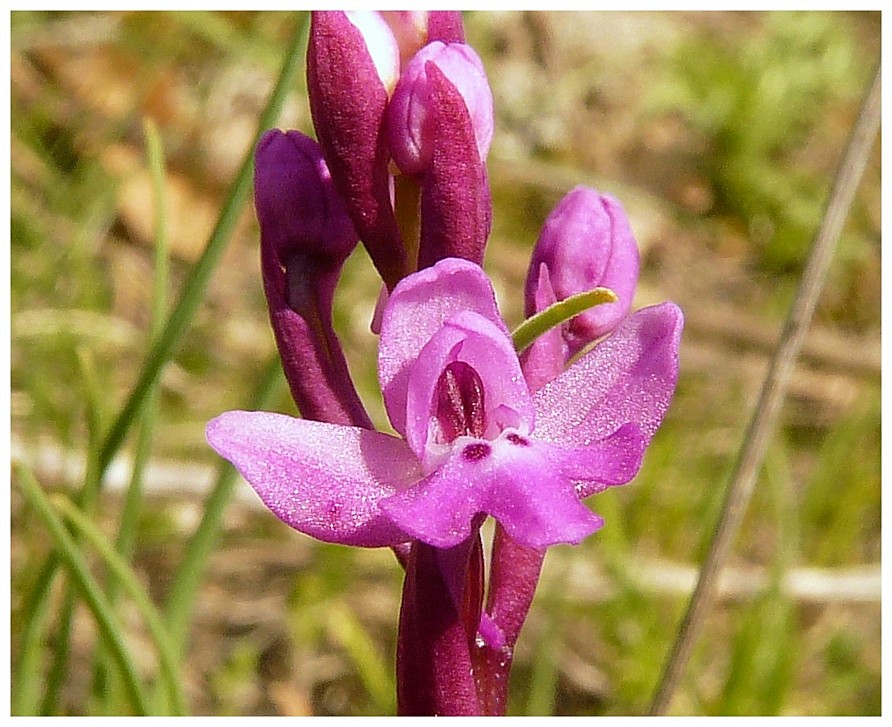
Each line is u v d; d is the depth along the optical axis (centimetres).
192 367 9
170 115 10
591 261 5
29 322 8
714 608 8
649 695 8
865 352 10
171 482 8
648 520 8
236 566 8
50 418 8
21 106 10
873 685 8
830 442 9
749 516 9
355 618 8
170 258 10
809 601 8
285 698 8
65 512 5
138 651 8
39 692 7
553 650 8
